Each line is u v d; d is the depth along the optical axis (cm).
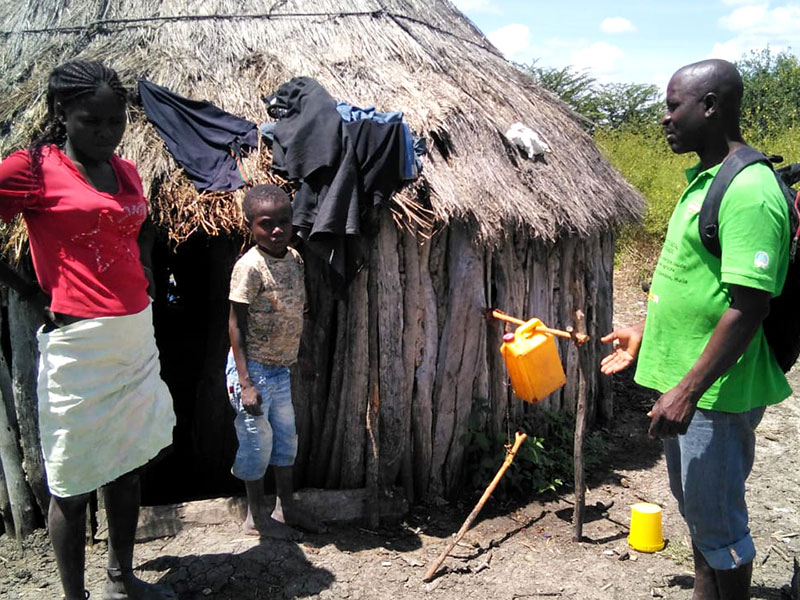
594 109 1791
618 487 438
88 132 252
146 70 418
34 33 472
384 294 381
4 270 258
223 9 471
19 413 364
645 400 577
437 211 373
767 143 1334
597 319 511
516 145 444
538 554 364
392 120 371
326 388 396
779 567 356
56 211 251
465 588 335
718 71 249
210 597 321
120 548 300
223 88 416
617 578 345
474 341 407
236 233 373
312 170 343
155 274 637
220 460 429
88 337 260
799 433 522
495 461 418
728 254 238
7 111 404
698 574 303
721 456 262
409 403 398
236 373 339
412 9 526
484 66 522
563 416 463
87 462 268
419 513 399
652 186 1038
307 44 459
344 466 392
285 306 333
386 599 325
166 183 359
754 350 258
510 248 420
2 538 378
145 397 280
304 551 356
